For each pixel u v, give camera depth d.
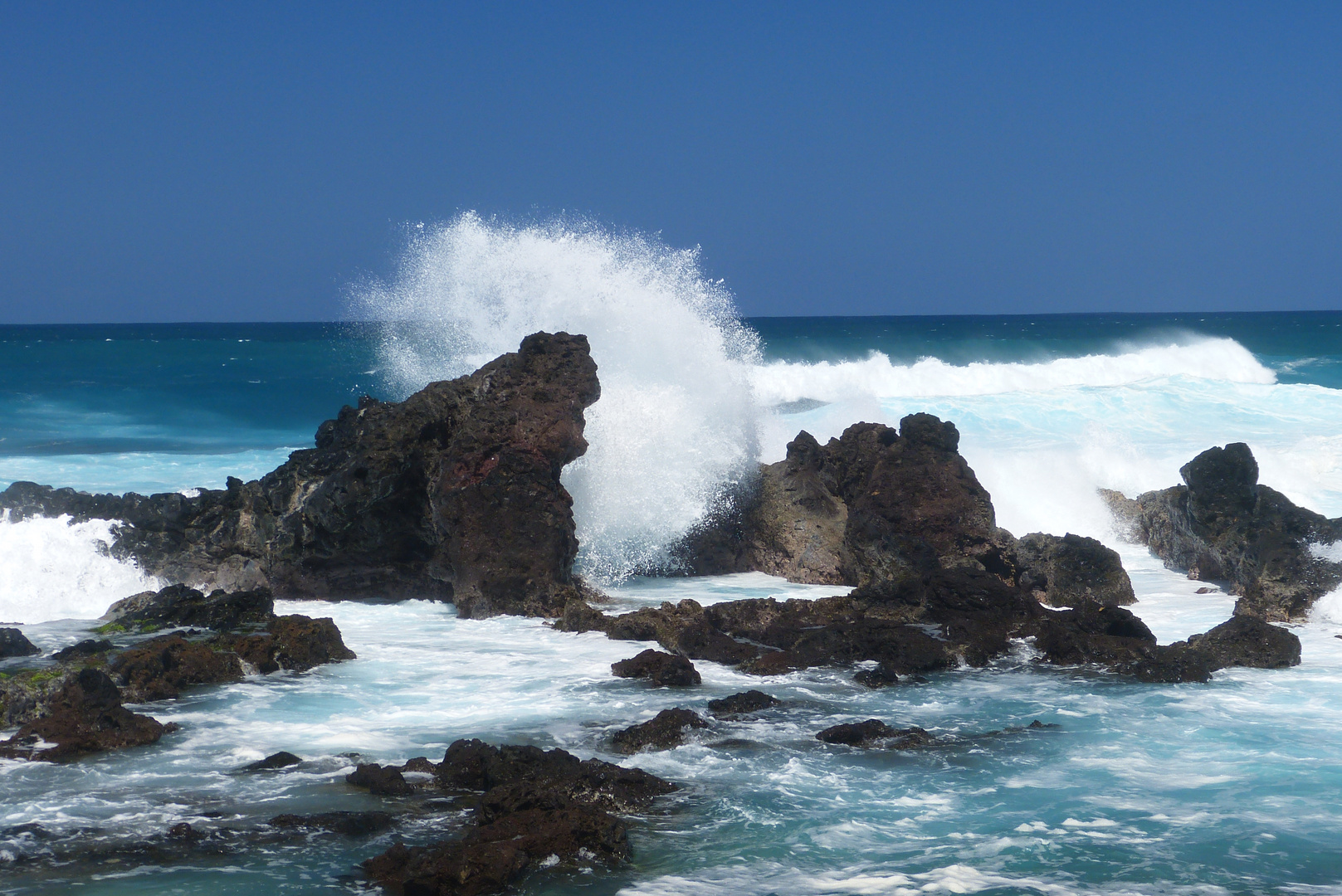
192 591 14.21
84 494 17.47
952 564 16.73
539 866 7.58
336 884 7.29
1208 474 17.91
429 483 16.27
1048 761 9.79
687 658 13.40
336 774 9.25
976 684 12.41
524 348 17.08
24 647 12.38
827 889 7.30
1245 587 16.88
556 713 11.05
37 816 8.33
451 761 9.14
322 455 16.83
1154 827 8.33
